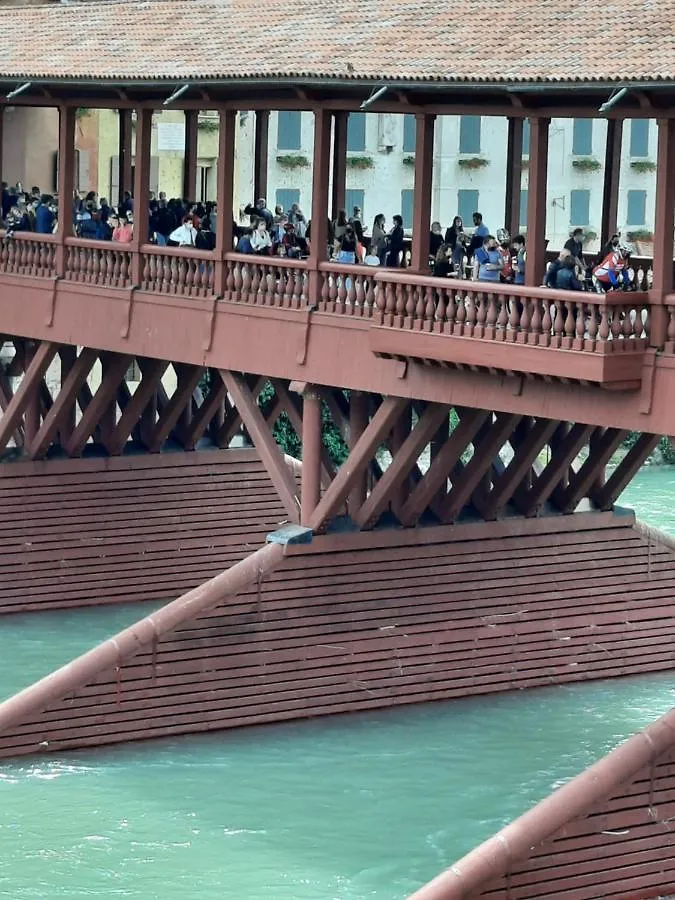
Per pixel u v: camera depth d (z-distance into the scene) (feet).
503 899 90.12
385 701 120.16
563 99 99.96
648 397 96.48
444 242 116.98
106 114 189.88
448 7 114.93
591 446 126.41
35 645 134.41
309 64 112.06
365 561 119.34
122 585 145.28
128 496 145.69
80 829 103.96
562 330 98.48
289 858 100.94
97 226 136.56
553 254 123.85
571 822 91.35
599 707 122.52
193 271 123.65
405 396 109.29
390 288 108.17
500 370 101.81
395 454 122.42
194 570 147.64
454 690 122.42
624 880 92.89
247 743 115.03
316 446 116.98
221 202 120.57
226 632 115.85
